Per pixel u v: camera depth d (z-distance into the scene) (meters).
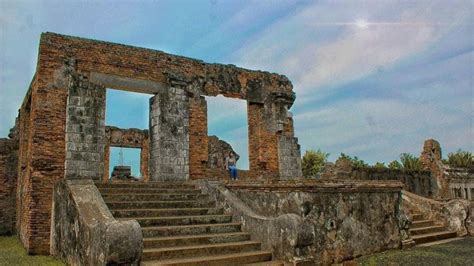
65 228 8.57
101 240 6.04
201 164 14.43
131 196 9.54
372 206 9.64
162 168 13.32
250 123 16.55
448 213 12.95
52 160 11.34
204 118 14.80
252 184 9.51
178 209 9.22
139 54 13.64
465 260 8.50
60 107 11.80
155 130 13.77
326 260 8.09
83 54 12.51
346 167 16.19
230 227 8.83
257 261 7.64
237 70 16.03
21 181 13.99
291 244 7.51
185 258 7.20
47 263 8.47
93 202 7.82
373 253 9.34
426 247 10.36
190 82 14.62
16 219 15.30
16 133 17.80
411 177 19.31
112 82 12.90
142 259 6.93
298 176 16.83
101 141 12.25
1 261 9.05
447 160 29.02
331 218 8.49
